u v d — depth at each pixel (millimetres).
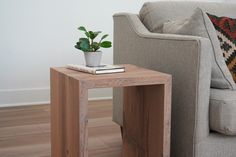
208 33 1392
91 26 3031
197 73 1261
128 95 1577
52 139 1548
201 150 1294
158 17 1786
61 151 1407
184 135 1349
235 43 1554
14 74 2828
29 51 2848
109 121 2406
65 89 1293
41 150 1825
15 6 2744
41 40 2873
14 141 1959
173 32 1559
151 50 1556
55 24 2896
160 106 1298
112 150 1850
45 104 2893
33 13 2811
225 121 1242
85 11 2988
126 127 1620
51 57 2930
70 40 2973
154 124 1349
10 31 2760
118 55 1927
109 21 3092
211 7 1898
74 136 1220
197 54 1255
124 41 1838
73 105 1209
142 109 1442
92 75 1236
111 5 3080
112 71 1298
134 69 1408
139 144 1484
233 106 1234
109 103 2951
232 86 1373
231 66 1508
